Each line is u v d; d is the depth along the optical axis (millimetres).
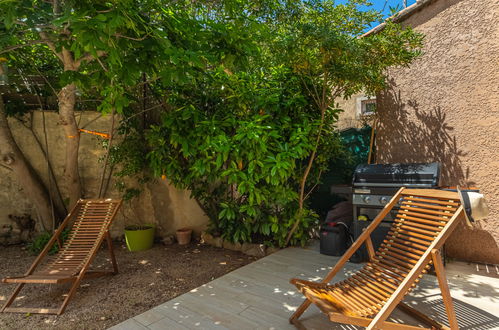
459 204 2070
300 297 2836
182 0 3480
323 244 4121
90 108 5480
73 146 4645
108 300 2957
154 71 3152
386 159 4473
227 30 3504
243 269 3631
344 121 5715
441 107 3770
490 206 3355
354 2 3633
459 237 3656
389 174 3523
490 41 3314
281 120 4012
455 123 3629
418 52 3602
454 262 3582
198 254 4453
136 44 2857
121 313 2678
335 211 4219
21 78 5023
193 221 5309
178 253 4531
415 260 2191
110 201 3678
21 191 5141
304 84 3969
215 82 4219
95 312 2709
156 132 4539
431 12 3879
